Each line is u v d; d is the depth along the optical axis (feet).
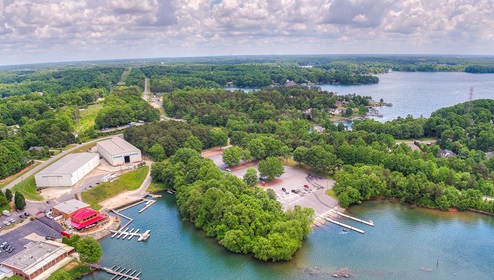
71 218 588.50
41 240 543.80
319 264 490.90
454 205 650.84
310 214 563.48
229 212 540.52
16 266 454.81
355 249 528.63
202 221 581.12
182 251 526.16
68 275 431.84
